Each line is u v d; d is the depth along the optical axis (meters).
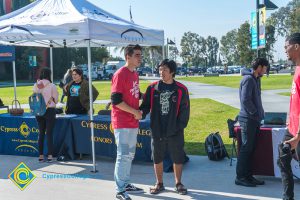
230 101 18.11
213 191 5.22
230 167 6.44
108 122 6.81
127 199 4.83
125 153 4.81
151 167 6.56
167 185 5.52
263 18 11.28
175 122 4.95
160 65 4.93
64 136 7.23
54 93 6.86
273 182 5.55
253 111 5.17
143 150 6.65
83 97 7.66
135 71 4.86
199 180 5.74
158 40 7.18
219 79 42.69
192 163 6.76
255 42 11.84
